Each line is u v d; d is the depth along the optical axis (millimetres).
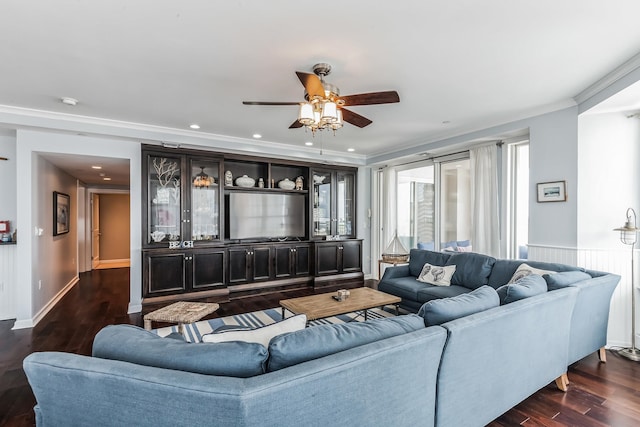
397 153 5578
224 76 2639
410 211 6004
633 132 3021
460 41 2123
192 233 4652
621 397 2203
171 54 2279
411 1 1712
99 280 6191
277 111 3514
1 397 2203
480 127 4125
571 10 1798
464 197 4867
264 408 992
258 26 1941
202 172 4797
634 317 2887
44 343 3119
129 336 1274
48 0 1683
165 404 992
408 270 4418
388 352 1273
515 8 1778
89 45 2152
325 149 5691
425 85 2846
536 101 3242
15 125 3457
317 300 3277
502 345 1764
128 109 3449
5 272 3936
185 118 3783
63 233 5066
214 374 1091
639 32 2021
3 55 2277
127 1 1697
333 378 1135
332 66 2479
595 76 2672
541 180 3480
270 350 1163
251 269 5016
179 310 2730
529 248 3586
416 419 1422
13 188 4051
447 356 1507
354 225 6320
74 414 1097
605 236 3090
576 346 2434
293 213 5719
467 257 3781
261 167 5625
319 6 1750
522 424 1914
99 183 7324
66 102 3182
